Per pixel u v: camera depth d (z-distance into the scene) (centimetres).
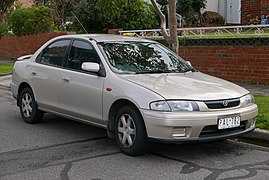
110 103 636
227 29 1449
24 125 831
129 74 657
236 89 646
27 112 841
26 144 695
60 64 756
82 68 665
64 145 688
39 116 828
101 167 576
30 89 827
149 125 577
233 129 610
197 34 1405
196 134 574
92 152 647
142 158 614
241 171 562
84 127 814
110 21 1919
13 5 2558
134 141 604
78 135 753
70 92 714
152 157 619
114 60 681
